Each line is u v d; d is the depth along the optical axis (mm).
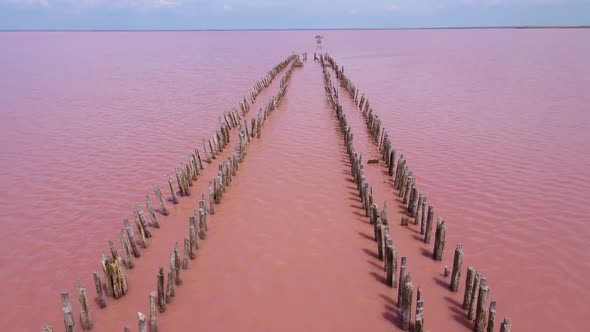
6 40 164375
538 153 23109
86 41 157625
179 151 24156
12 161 22609
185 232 15469
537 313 11430
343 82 43625
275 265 13492
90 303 11828
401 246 14383
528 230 15375
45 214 16797
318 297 12047
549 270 13172
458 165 21469
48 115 32531
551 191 18469
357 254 14039
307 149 24406
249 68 61844
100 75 54500
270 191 18844
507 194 18188
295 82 48438
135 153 23812
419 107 34031
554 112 31859
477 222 15938
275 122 30297
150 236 15078
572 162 21781
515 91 40219
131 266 13344
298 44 121500
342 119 27094
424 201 14844
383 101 36438
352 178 20219
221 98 38719
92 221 16266
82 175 20641
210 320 11211
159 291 11344
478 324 10484
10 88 44500
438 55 79062
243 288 12438
